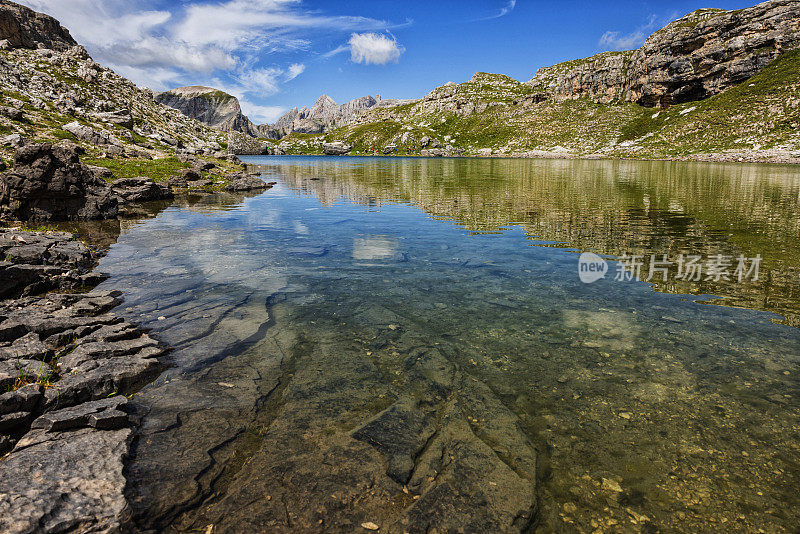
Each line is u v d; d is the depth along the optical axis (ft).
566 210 65.98
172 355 19.42
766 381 16.49
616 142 454.81
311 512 10.85
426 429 14.14
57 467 11.78
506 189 104.58
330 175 170.30
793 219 55.42
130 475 12.08
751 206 68.69
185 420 14.79
